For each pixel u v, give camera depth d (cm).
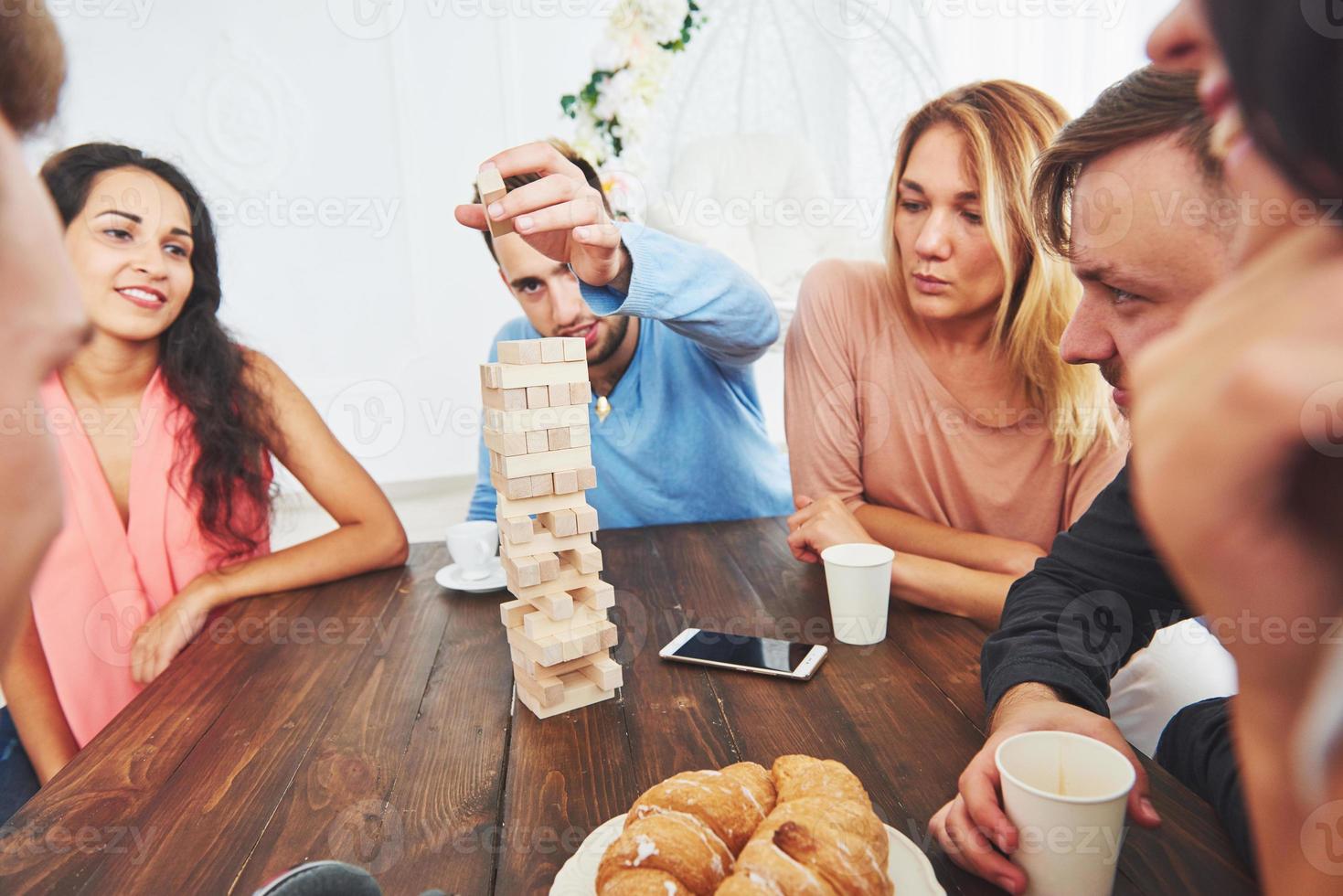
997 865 62
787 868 50
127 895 66
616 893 54
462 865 68
